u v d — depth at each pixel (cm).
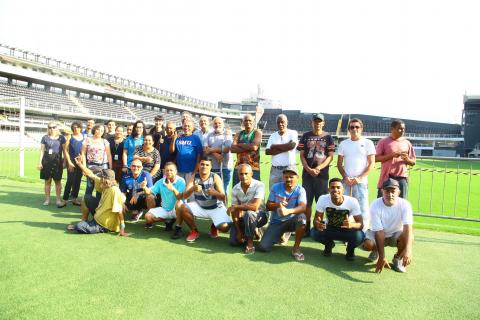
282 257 402
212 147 591
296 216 411
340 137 6306
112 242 423
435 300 293
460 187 1266
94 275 313
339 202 395
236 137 565
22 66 4128
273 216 444
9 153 1925
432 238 515
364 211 469
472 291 315
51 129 628
